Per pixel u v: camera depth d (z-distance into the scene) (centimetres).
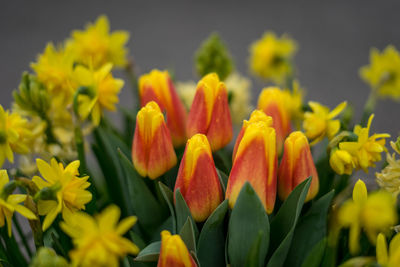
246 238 55
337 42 367
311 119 63
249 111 88
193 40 374
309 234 57
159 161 58
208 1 457
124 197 64
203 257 57
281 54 95
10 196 54
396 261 53
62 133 69
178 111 63
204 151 55
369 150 59
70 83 65
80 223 50
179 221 56
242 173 54
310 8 430
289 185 57
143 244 58
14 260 60
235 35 383
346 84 311
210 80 59
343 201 60
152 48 360
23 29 380
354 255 57
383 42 363
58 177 55
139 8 436
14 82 311
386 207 53
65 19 402
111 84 64
